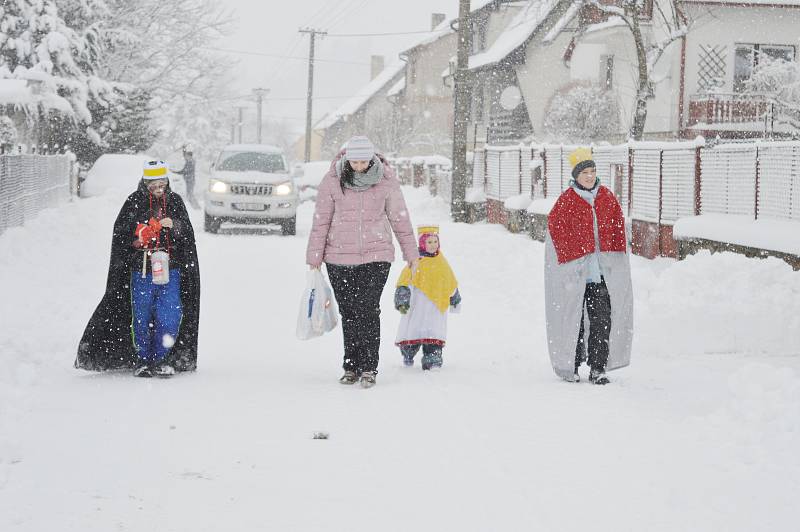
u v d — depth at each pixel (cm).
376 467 593
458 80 3130
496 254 1864
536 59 4619
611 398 787
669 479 566
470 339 1108
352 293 859
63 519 491
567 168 2345
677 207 1800
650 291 1264
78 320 1153
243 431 677
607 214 869
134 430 673
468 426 695
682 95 3381
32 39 3966
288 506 519
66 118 4078
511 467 592
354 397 793
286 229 2530
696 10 3353
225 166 2620
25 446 625
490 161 3075
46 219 2120
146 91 4659
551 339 872
